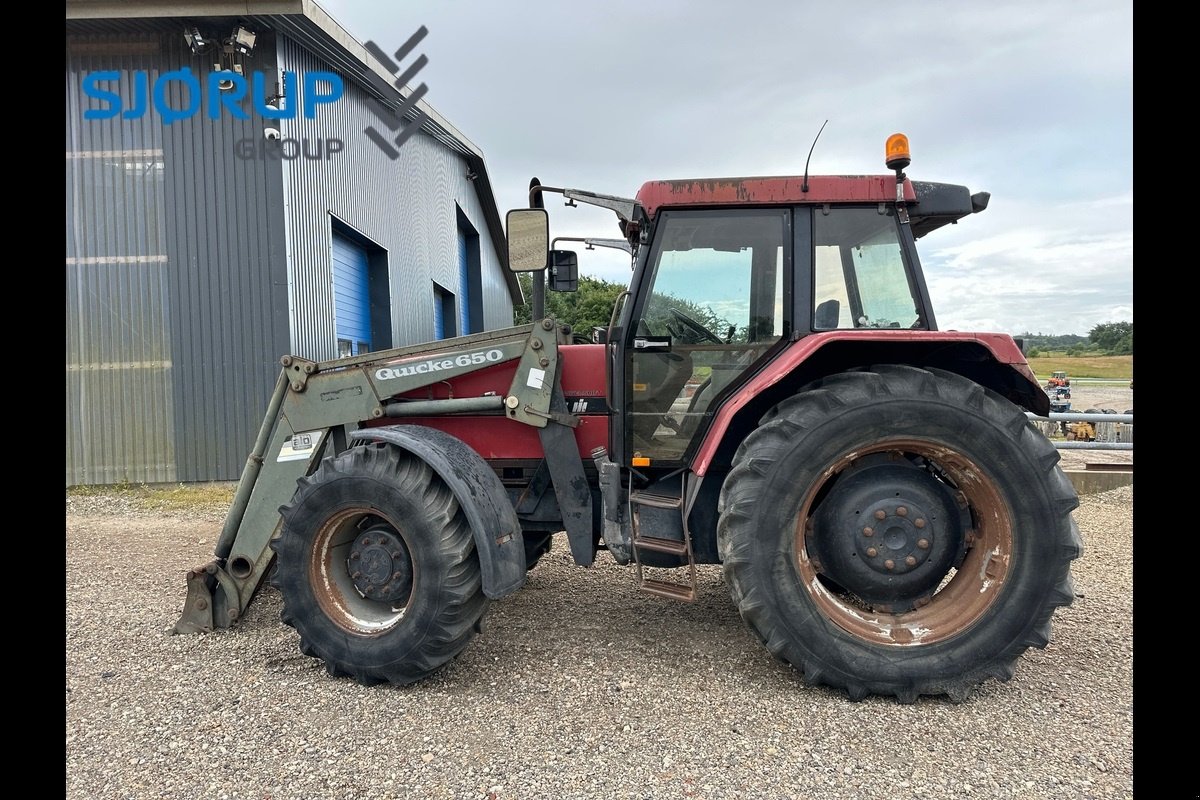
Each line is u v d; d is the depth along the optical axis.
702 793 2.02
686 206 3.09
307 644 2.85
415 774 2.13
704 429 3.07
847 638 2.56
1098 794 1.99
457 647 2.76
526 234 3.03
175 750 2.29
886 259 3.01
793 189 3.01
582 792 2.03
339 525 2.90
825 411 2.60
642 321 3.16
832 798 1.99
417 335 13.59
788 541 2.58
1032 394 2.85
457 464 2.83
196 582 3.35
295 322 8.52
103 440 8.18
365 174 10.88
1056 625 3.32
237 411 8.29
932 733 2.34
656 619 3.50
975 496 2.64
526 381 3.16
